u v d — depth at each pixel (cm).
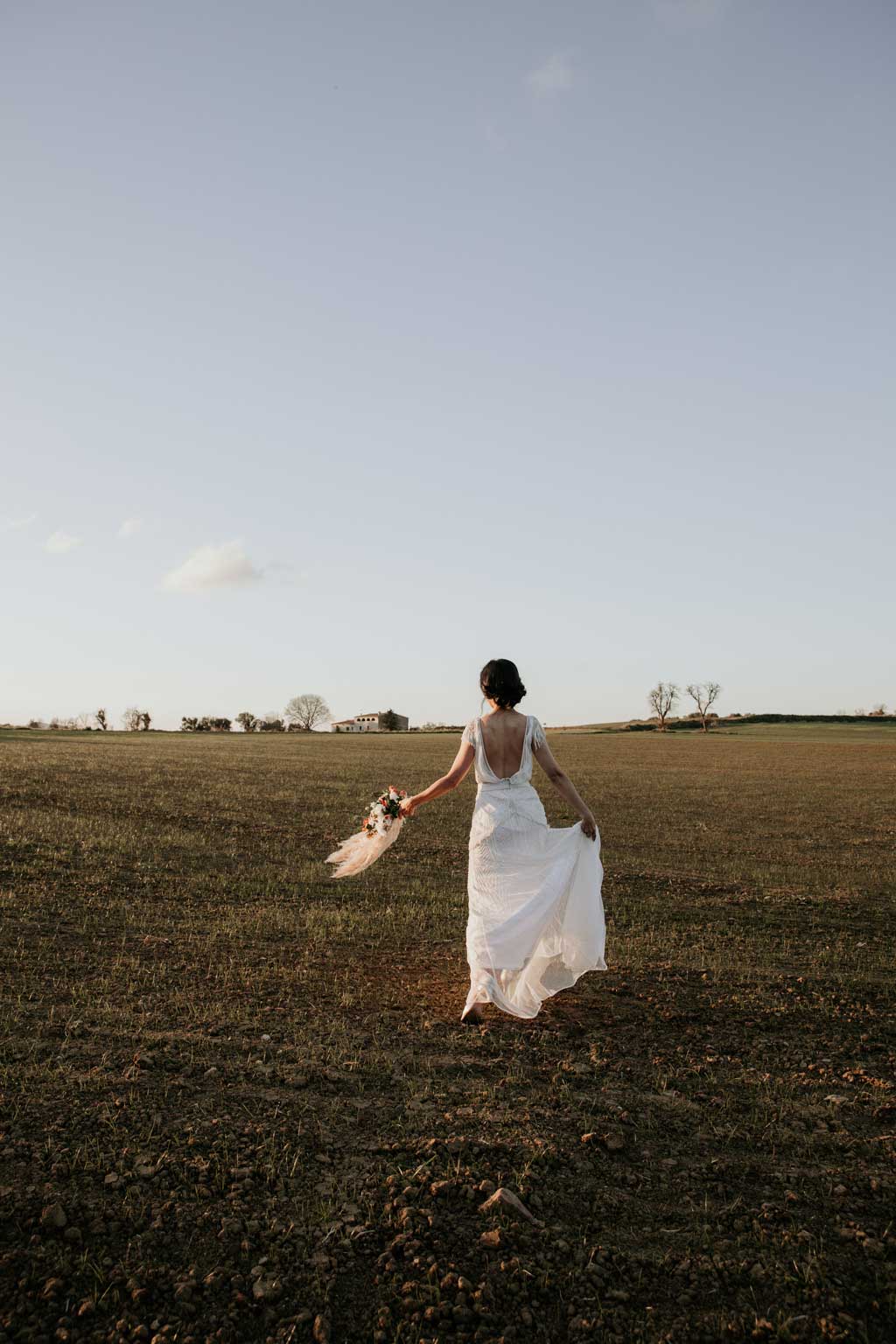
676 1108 439
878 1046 543
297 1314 276
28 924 790
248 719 12862
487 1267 304
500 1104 435
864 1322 278
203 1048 493
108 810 1731
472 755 566
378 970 700
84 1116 396
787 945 863
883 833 2016
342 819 1886
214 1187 342
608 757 5309
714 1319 281
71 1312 274
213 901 971
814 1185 363
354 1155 376
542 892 546
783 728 11462
